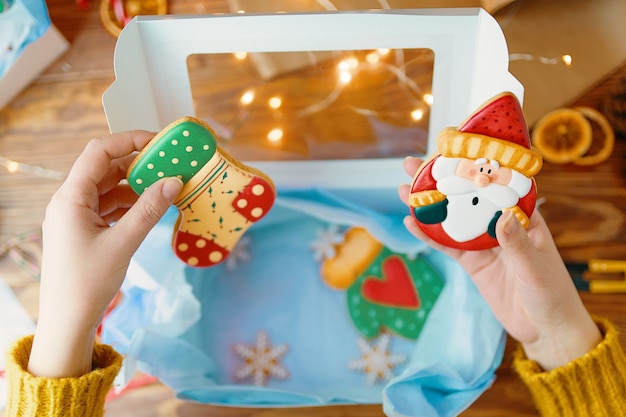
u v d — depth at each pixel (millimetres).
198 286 614
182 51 537
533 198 485
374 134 641
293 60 621
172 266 586
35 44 600
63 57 630
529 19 609
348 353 612
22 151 631
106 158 478
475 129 456
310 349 615
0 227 626
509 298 549
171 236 586
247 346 615
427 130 639
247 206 526
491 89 518
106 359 510
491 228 495
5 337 607
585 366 506
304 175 622
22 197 628
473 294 576
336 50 572
